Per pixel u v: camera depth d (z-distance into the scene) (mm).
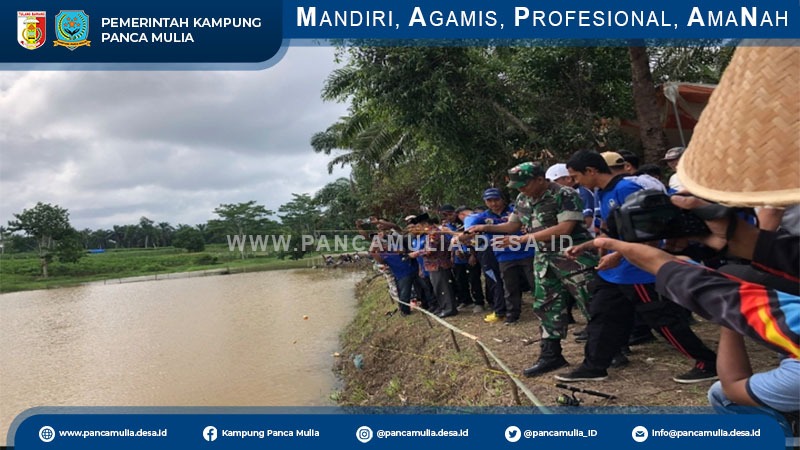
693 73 8461
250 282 22984
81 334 12438
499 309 5789
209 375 7723
